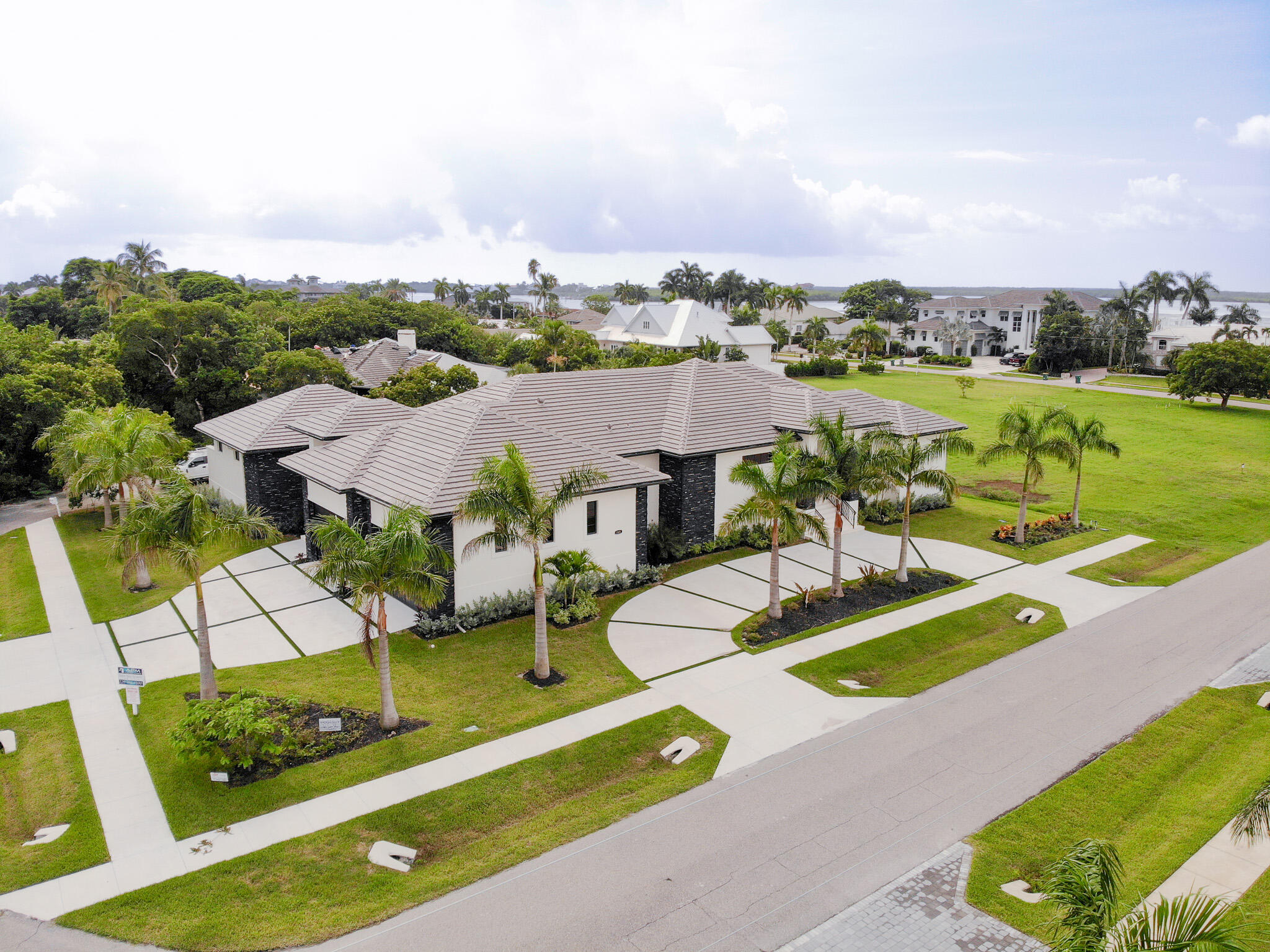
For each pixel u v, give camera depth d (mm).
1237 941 9586
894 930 12719
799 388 37156
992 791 16562
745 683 21156
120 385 48094
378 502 25672
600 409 32844
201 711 16875
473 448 26609
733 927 12781
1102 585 29000
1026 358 104500
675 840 14961
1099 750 18188
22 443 41062
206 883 13719
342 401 35750
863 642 23703
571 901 13391
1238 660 22938
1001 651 23469
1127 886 13633
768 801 16141
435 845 14891
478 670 21625
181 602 26438
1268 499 41281
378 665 21578
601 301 184250
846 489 26250
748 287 139375
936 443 27719
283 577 28625
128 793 16328
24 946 12312
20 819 15625
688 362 37156
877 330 103250
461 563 24297
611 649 23047
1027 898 13453
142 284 98812
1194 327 111125
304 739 18047
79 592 27438
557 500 21250
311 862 14258
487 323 151500
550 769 17141
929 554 31828
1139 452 52125
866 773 17172
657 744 18234
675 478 31141
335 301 89562
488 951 12305
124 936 12555
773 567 24766
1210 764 17703
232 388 55156
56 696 20359
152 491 28078
